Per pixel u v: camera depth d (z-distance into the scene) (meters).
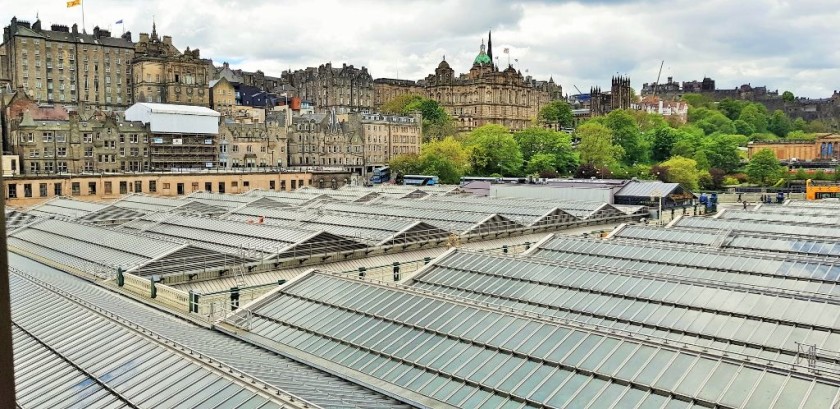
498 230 103.94
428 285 61.31
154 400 33.72
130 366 37.56
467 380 39.53
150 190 194.38
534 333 43.06
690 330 47.88
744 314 48.47
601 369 38.06
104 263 75.19
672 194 157.75
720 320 48.53
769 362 36.12
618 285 55.44
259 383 34.25
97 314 45.16
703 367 36.66
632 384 36.34
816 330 45.69
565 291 56.16
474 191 188.00
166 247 75.56
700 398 34.19
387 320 48.16
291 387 35.94
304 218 110.62
